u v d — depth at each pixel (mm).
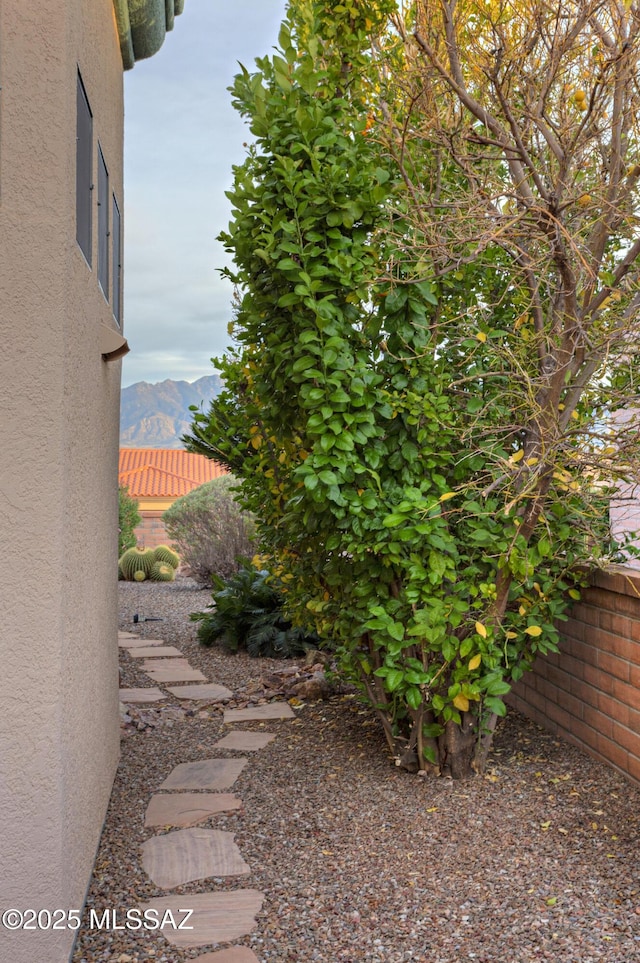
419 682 3736
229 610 8102
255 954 2484
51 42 2303
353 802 3756
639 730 3746
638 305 3686
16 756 2248
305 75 3604
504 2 3379
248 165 4129
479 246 3225
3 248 2256
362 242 3652
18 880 2248
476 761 4055
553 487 3738
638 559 4484
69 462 2438
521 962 2396
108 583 3975
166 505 27422
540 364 4109
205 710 5828
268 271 3838
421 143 4148
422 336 3852
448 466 4223
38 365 2268
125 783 4184
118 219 4500
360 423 3645
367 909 2758
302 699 6008
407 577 3744
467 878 2951
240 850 3277
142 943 2561
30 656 2256
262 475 5172
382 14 4023
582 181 3840
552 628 4133
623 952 2422
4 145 2268
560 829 3328
